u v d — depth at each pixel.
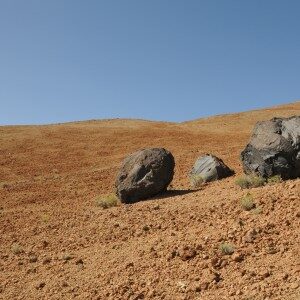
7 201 24.89
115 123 54.19
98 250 12.79
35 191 27.20
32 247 14.38
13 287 11.09
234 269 9.38
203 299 8.48
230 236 10.90
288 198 12.63
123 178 18.27
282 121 16.44
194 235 11.80
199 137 41.34
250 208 12.83
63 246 13.88
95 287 10.12
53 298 9.97
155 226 13.59
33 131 48.41
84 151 39.28
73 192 25.88
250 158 16.33
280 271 8.79
